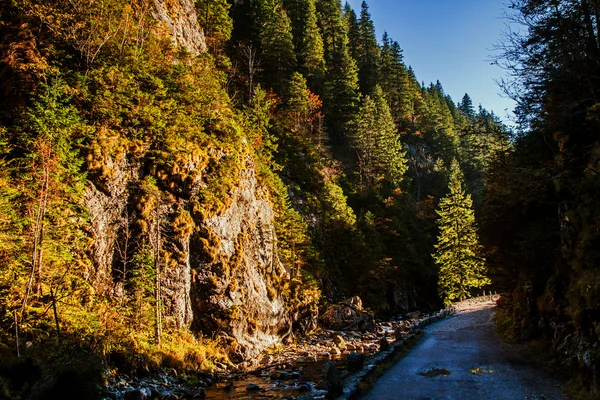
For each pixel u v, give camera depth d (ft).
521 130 54.75
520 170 53.16
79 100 67.05
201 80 99.91
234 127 95.35
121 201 64.80
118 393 41.34
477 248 83.05
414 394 37.88
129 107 73.00
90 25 79.36
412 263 173.78
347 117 215.72
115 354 47.91
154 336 56.49
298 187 142.31
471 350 58.65
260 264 86.94
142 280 58.54
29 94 60.54
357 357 51.96
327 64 232.94
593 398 29.76
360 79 270.87
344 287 133.28
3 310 41.11
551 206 55.26
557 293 47.93
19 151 54.29
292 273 106.93
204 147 81.82
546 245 52.21
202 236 71.77
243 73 176.76
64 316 46.14
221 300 69.92
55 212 50.34
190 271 68.44
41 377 30.07
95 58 76.64
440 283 162.71
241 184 86.28
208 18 159.94
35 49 66.95
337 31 257.14
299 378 53.62
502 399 34.60
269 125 140.46
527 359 48.85
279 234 106.83
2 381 27.96
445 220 165.27
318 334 95.81
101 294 56.90
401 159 222.48
